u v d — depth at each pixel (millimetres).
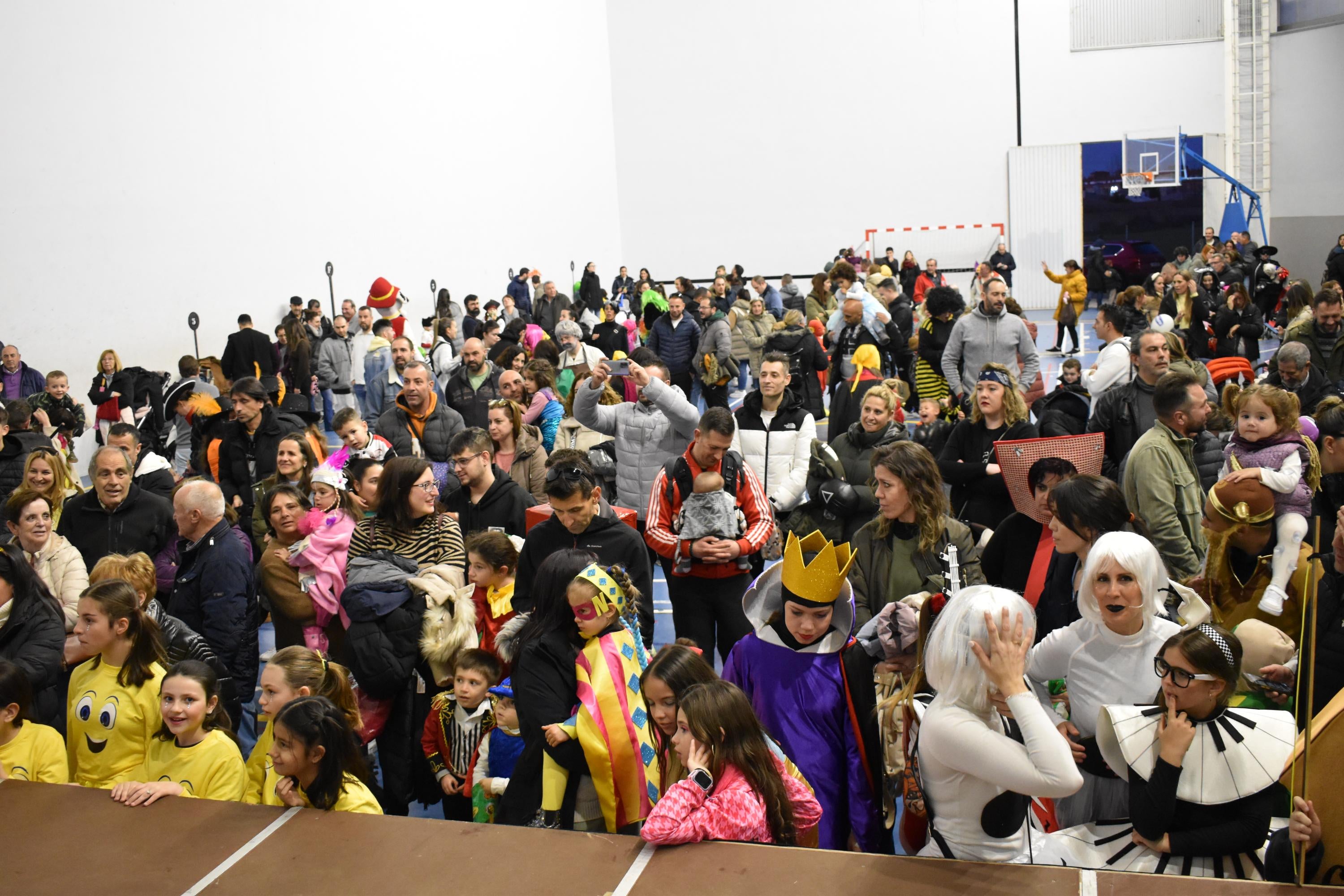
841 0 31516
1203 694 2795
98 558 5848
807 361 11039
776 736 3520
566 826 3754
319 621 5188
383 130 21031
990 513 5562
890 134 31594
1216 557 4133
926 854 2898
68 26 14109
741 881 2568
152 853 2895
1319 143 27953
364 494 5352
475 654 4457
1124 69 30000
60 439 10102
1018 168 30906
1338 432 4863
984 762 2633
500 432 6863
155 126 15438
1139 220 30344
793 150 32312
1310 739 2500
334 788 3305
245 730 5309
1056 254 30938
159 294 15508
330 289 19328
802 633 3482
